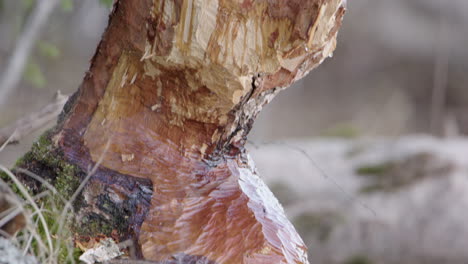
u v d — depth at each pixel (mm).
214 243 1202
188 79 1209
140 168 1232
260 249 1200
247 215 1225
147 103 1239
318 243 3182
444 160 3523
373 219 3223
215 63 1188
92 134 1243
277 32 1188
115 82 1239
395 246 3164
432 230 3178
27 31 3127
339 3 1189
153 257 1195
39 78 3160
